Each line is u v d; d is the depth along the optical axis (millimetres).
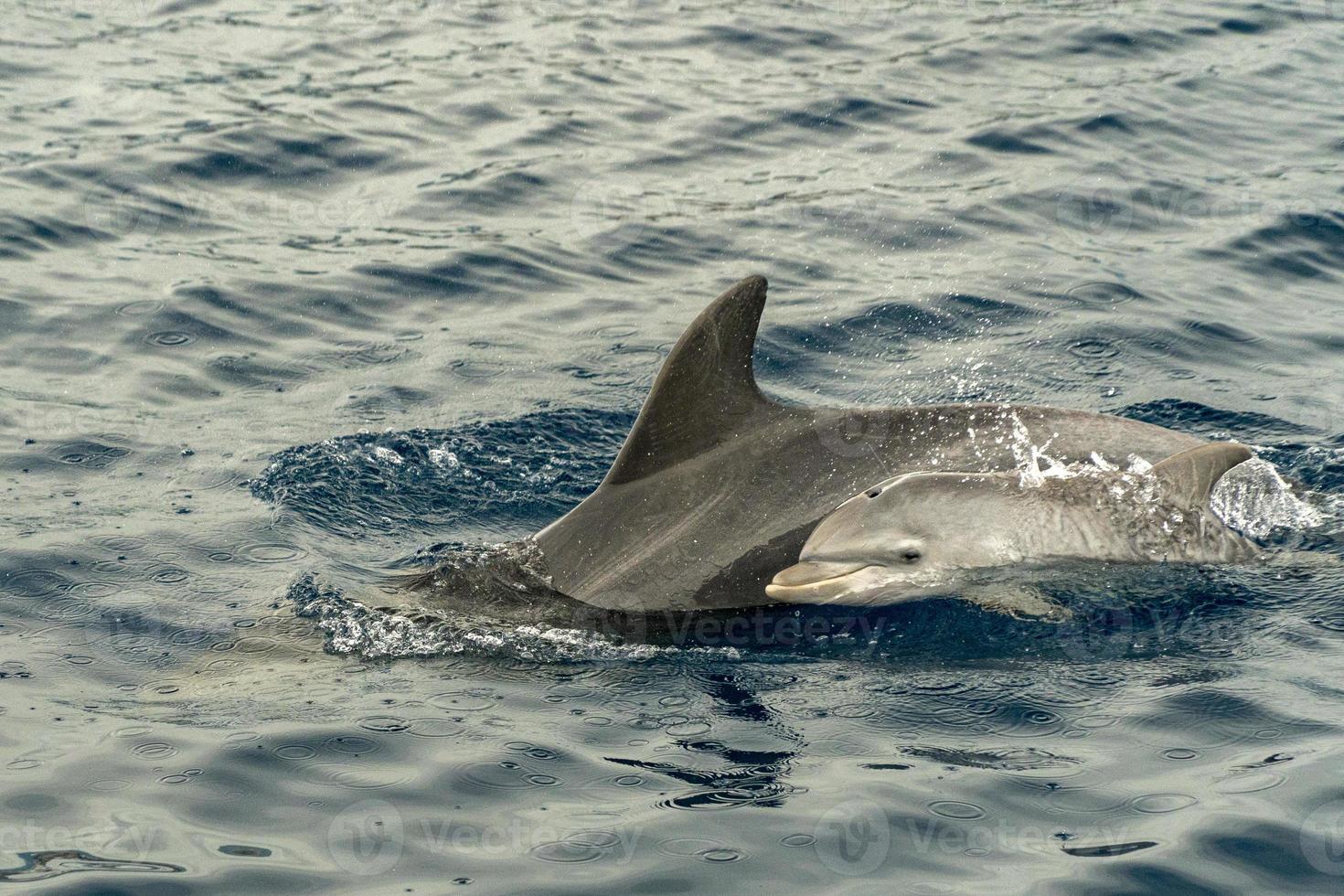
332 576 9883
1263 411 12594
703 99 21500
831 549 9219
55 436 11961
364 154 19219
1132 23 24688
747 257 16516
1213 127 20156
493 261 16297
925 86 21891
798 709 8172
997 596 9297
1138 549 9352
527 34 24469
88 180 17750
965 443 9812
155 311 14625
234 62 22516
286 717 8055
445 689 8414
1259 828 6816
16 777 7348
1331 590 9188
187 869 6617
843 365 13953
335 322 14773
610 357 14109
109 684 8406
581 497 11328
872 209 17688
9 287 14875
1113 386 13305
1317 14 25250
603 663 8766
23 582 9570
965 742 7738
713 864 6668
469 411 12867
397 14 25422
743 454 9641
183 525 10547
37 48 22578
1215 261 16172
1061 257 16328
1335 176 18438
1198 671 8383
